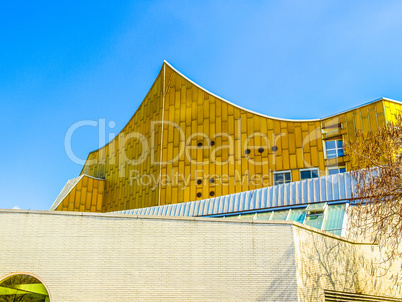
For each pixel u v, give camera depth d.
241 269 15.30
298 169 35.28
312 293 15.60
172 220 15.92
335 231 21.44
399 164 18.41
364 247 18.88
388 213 18.44
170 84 43.31
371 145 19.59
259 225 15.80
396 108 33.09
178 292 15.11
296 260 15.30
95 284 15.17
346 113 34.38
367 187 19.44
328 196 24.30
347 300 17.14
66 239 15.67
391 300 18.97
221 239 15.66
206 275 15.27
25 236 15.67
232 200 28.25
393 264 19.52
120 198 47.25
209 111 40.31
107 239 15.70
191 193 38.28
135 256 15.51
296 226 15.89
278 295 14.91
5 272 15.27
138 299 15.04
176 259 15.47
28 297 15.15
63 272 15.29
